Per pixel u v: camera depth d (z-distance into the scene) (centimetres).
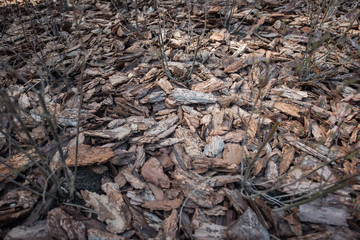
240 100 211
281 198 153
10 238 130
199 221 144
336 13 299
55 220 136
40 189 141
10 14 310
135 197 155
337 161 168
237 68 238
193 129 190
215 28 287
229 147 180
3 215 136
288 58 247
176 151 179
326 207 141
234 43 267
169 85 218
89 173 164
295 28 281
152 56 250
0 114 117
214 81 220
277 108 205
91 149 168
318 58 231
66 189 152
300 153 176
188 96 208
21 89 213
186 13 304
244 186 157
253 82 227
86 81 227
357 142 179
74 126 188
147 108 207
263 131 191
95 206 147
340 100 211
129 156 174
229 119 198
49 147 172
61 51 256
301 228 136
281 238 135
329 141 182
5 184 153
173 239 136
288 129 191
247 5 318
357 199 147
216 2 320
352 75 230
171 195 157
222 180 161
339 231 133
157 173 165
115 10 317
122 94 213
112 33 279
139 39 271
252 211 142
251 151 179
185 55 248
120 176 165
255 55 252
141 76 230
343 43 262
